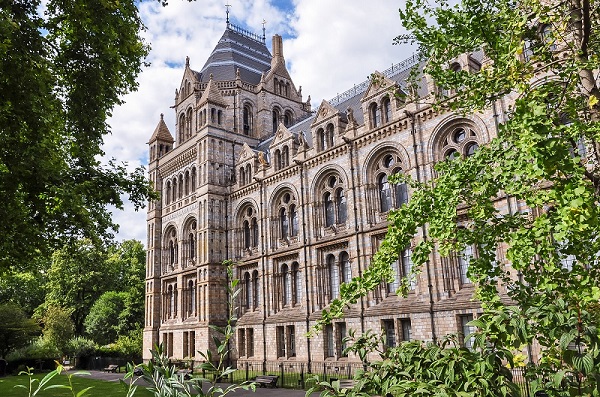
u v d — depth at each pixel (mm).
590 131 8414
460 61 32125
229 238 51938
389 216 9875
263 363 41844
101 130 24719
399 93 13562
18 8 19906
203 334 48938
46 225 23891
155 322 59312
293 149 46156
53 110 22422
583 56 9680
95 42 22828
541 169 6836
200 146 54844
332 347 38750
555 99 9781
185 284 55656
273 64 66375
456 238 10297
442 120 33031
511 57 9734
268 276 46156
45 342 58031
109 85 24328
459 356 6551
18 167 19531
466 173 9547
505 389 6145
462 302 29938
